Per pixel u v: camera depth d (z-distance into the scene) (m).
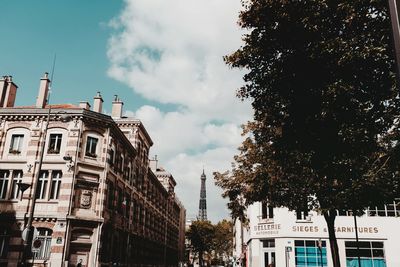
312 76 9.80
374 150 10.45
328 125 10.06
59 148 27.25
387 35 8.46
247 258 42.34
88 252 25.95
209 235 95.62
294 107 10.61
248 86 11.85
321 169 11.27
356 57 8.49
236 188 24.42
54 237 24.77
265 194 19.80
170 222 64.50
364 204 13.31
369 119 9.62
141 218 41.06
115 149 31.16
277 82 10.73
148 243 45.06
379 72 9.08
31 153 26.98
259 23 10.38
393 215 31.02
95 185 27.53
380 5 8.28
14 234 24.98
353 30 9.03
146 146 43.84
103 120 28.91
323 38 9.27
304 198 17.62
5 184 26.70
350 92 8.86
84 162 27.20
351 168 11.23
